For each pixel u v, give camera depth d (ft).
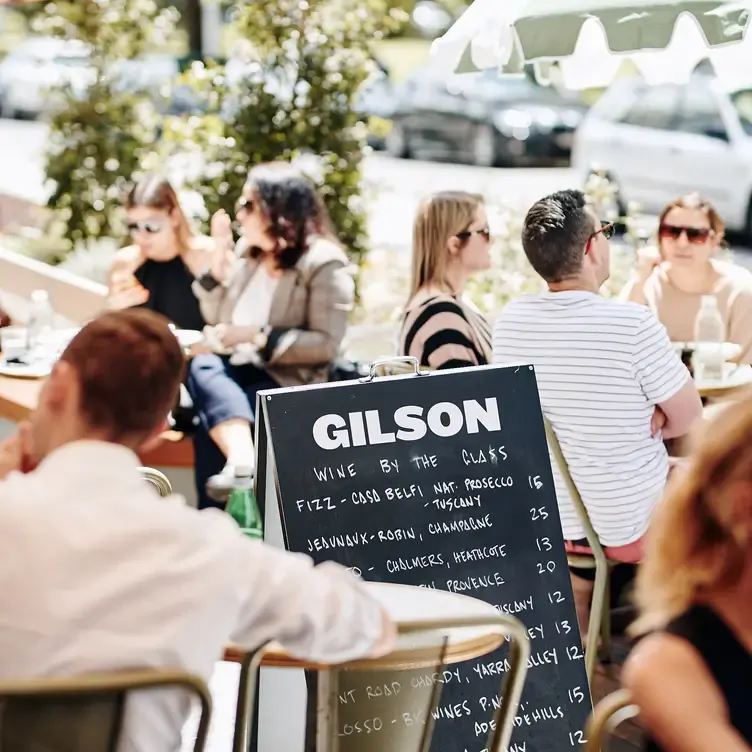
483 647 7.39
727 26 12.10
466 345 13.44
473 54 14.78
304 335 15.30
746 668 5.24
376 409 9.64
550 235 11.37
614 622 13.79
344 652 6.41
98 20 23.43
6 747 5.68
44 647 5.68
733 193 36.60
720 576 5.35
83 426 6.16
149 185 16.61
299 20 21.99
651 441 11.46
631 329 11.12
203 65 22.77
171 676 5.68
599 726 6.27
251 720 9.19
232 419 14.94
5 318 17.88
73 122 23.53
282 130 22.07
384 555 9.48
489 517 9.78
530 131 45.37
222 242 16.38
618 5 12.62
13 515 5.82
